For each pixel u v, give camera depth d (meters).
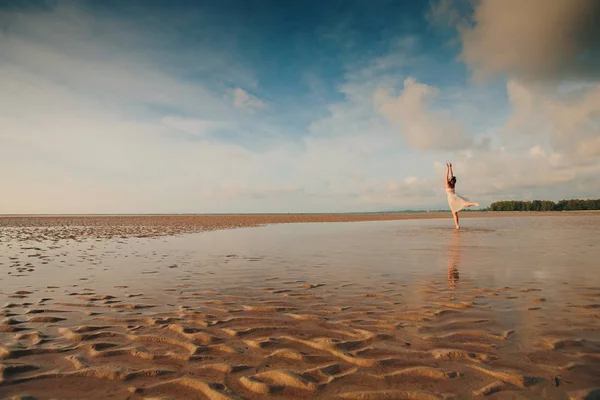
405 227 22.11
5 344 3.30
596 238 12.94
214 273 6.89
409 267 7.30
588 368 2.72
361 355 3.02
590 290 5.15
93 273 6.93
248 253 9.89
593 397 2.31
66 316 4.22
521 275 6.27
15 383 2.54
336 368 2.77
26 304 4.75
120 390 2.45
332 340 3.38
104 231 19.56
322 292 5.32
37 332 3.65
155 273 6.91
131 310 4.47
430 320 3.92
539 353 3.00
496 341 3.28
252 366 2.83
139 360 2.96
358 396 2.36
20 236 15.93
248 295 5.19
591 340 3.28
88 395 2.38
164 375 2.68
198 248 11.20
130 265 7.88
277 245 11.98
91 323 3.96
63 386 2.50
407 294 5.10
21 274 6.84
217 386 2.50
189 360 2.96
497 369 2.71
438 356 2.97
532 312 4.14
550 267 7.02
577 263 7.45
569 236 13.82
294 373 2.68
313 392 2.41
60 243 12.81
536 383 2.49
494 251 9.52
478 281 5.84
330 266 7.56
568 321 3.82
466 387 2.46
